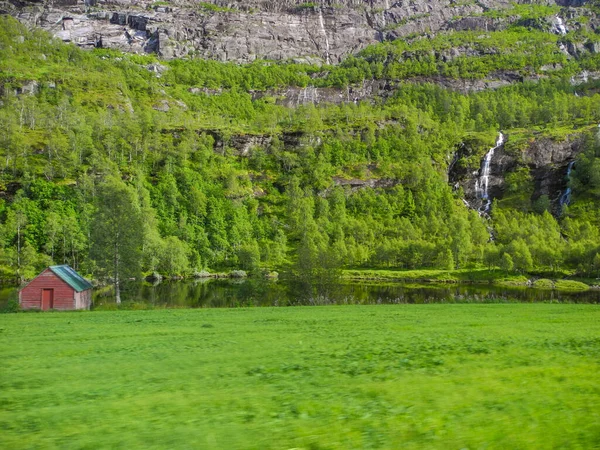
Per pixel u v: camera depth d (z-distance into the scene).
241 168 187.50
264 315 29.95
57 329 23.64
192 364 13.04
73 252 112.62
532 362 12.01
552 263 112.88
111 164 153.62
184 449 6.62
